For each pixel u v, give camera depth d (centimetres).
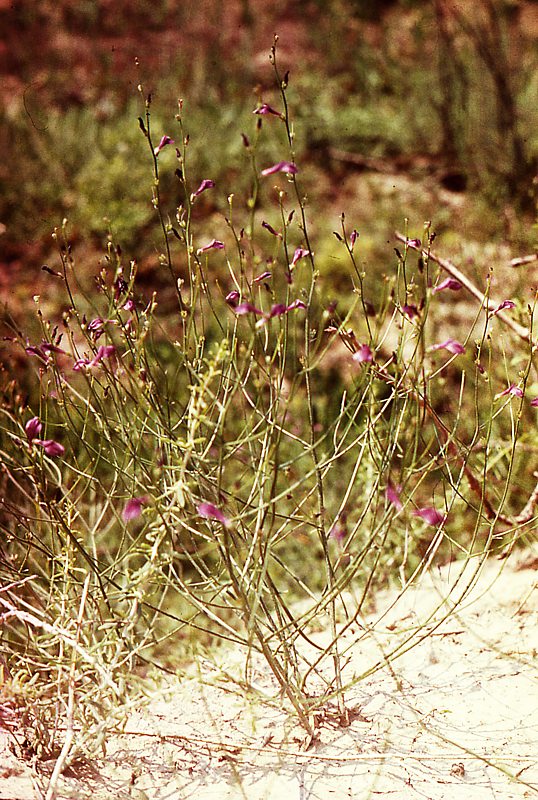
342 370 466
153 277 609
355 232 211
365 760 194
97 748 185
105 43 968
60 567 220
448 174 708
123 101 863
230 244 621
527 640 234
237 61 923
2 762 192
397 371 203
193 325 210
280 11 995
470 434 344
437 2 797
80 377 377
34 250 645
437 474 358
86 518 322
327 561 209
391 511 200
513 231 497
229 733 207
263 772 192
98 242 645
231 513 215
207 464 205
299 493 368
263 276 200
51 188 689
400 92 812
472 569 283
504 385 322
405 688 220
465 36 766
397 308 207
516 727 201
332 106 820
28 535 249
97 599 213
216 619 199
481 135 682
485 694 214
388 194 693
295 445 391
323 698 200
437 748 196
